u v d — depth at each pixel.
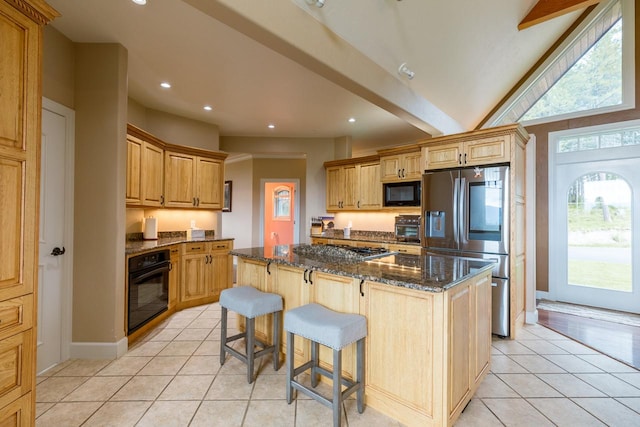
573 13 3.85
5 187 1.24
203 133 4.66
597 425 1.80
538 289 4.54
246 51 2.72
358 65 2.56
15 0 1.25
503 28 3.25
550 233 4.43
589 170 4.15
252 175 6.89
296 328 1.90
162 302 3.50
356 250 2.91
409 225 4.55
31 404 1.33
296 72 3.11
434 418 1.65
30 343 1.33
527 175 3.57
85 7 2.14
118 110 2.60
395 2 2.38
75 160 2.56
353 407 1.95
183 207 4.19
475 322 2.02
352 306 2.02
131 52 2.74
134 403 1.97
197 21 2.30
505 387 2.20
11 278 1.26
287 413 1.88
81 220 2.57
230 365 2.49
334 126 4.93
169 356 2.65
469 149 3.46
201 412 1.89
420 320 1.71
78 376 2.30
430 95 3.55
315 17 2.17
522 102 4.60
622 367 2.51
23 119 1.30
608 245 4.04
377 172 4.96
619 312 3.90
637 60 3.79
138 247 3.18
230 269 4.52
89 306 2.58
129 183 3.21
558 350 2.83
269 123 4.76
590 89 4.12
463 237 3.40
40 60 1.37
